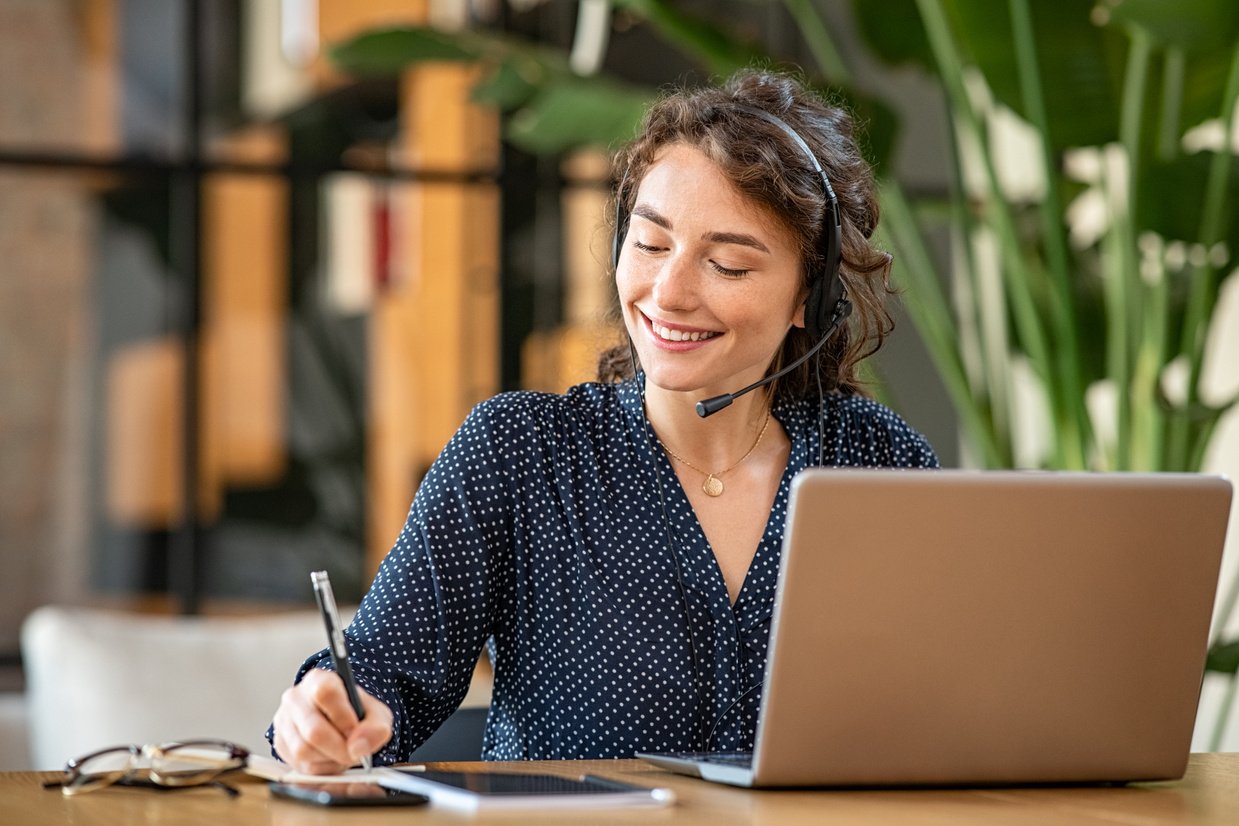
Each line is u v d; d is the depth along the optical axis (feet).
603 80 18.06
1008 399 18.44
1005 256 17.39
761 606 8.82
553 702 8.76
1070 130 16.61
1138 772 7.04
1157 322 16.61
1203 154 15.70
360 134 21.95
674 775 7.16
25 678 20.38
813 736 6.59
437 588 8.52
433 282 22.24
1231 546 20.59
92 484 20.90
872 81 24.16
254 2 21.49
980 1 16.40
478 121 22.39
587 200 22.75
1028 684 6.77
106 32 21.04
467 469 8.92
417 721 8.36
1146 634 6.88
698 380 8.62
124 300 21.07
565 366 22.62
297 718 6.75
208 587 21.27
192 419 21.22
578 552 8.85
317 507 21.71
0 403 20.62
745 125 8.65
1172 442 16.67
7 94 20.70
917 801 6.51
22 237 20.70
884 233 17.40
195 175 21.26
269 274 21.57
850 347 9.72
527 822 5.81
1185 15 14.73
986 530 6.59
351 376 21.91
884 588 6.53
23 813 6.10
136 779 6.64
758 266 8.57
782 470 9.33
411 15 22.29
